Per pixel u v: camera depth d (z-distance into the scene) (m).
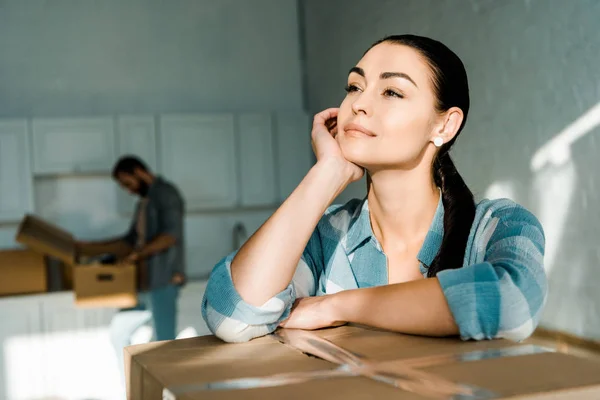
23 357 4.11
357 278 1.06
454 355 0.67
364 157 0.94
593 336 3.40
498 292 0.78
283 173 5.93
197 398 0.54
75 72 5.80
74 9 5.79
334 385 0.57
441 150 1.01
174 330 4.15
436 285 0.81
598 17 3.20
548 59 3.53
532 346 0.71
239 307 0.83
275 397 0.54
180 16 6.03
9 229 5.44
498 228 0.94
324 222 1.11
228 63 6.16
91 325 4.20
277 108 6.28
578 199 3.42
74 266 4.04
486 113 4.07
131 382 0.74
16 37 5.69
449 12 4.30
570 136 3.43
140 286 4.12
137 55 5.93
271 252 0.87
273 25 6.27
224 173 5.79
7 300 4.09
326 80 5.93
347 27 5.52
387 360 0.66
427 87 0.94
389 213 1.02
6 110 5.67
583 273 3.44
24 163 5.39
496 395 0.53
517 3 3.72
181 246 4.22
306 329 0.90
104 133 5.53
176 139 5.66
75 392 4.19
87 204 5.79
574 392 0.54
